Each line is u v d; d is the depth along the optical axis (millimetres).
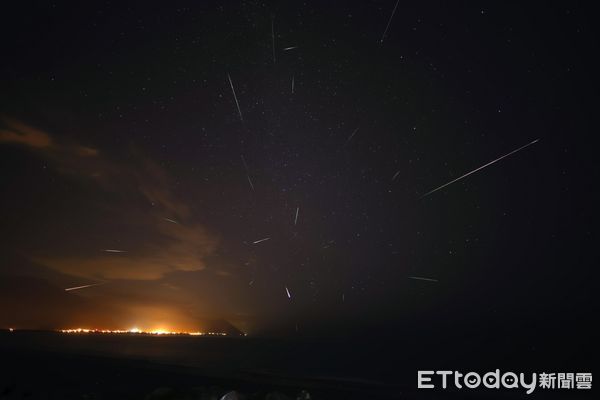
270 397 8633
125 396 8812
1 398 8375
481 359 31359
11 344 25203
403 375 21328
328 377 17703
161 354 25984
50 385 9961
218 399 8062
